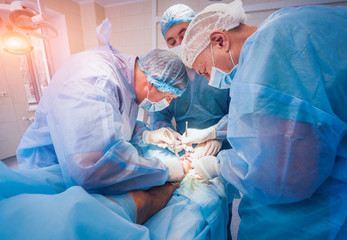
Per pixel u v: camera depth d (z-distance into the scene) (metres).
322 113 0.39
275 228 0.50
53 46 3.50
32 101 3.43
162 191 0.74
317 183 0.41
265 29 0.46
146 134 1.10
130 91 0.82
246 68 0.47
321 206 0.45
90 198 0.40
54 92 0.60
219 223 0.73
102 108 0.53
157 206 0.66
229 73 0.70
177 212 0.64
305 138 0.39
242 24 0.64
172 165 0.84
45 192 0.54
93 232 0.36
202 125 1.24
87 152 0.49
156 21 3.29
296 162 0.40
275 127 0.42
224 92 1.13
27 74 3.40
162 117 1.31
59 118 0.52
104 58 0.71
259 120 0.43
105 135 0.52
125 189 0.58
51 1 3.03
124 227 0.41
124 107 0.76
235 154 0.60
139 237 0.44
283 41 0.42
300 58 0.41
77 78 0.56
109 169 0.51
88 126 0.50
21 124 2.86
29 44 1.95
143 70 0.80
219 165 0.67
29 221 0.34
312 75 0.40
